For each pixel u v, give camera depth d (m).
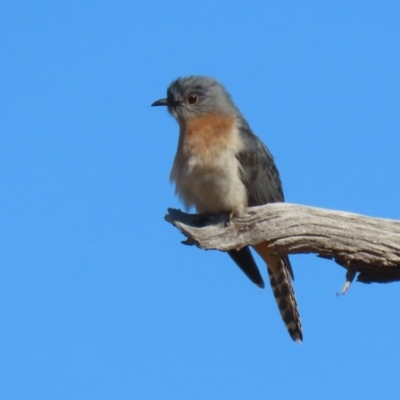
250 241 11.62
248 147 13.44
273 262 13.79
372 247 10.77
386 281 11.22
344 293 11.03
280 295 14.05
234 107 14.09
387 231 10.77
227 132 13.41
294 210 11.25
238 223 11.70
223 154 13.21
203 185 13.25
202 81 13.93
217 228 11.88
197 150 13.32
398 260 10.70
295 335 14.16
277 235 11.32
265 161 13.88
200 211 13.65
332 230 10.98
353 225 10.91
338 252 11.01
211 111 13.62
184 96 13.93
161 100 14.44
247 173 13.38
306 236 11.13
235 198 13.23
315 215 11.13
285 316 14.12
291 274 13.90
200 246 11.95
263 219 11.45
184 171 13.37
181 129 14.06
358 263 10.97
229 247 11.79
